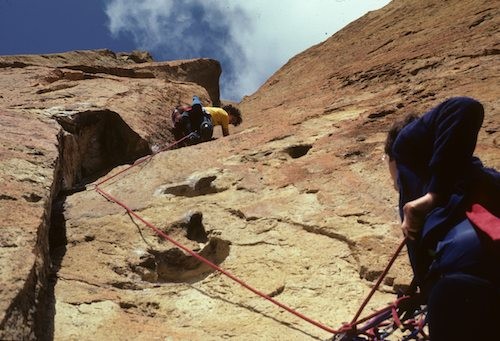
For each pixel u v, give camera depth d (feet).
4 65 40.37
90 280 12.79
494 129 15.47
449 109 6.93
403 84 22.93
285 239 13.55
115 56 54.90
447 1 35.99
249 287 11.30
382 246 12.42
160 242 14.71
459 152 6.80
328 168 16.39
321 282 11.98
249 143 20.08
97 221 15.71
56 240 14.96
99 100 26.30
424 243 6.85
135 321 11.35
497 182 6.83
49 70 34.14
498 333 6.18
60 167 18.49
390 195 14.33
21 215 12.19
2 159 15.26
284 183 16.11
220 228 14.49
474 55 22.49
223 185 16.85
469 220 6.46
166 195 17.16
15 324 8.82
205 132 23.48
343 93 25.16
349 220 13.61
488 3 29.96
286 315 11.18
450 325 6.29
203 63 49.34
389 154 7.98
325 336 10.42
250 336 10.67
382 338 8.65
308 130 20.48
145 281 13.55
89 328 10.93
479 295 6.13
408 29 34.40
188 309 11.87
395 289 11.30
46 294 11.43
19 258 10.35
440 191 6.82
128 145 23.63
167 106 29.89
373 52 33.47
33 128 18.97
